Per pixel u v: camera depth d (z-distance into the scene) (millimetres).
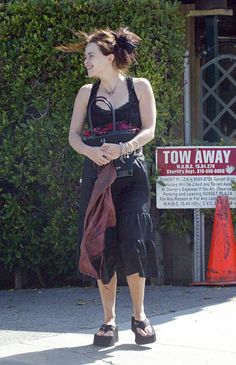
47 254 18500
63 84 17781
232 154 17984
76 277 18969
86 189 12609
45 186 18266
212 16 21000
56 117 17828
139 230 12344
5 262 18609
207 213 18203
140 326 13078
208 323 14711
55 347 13297
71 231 17922
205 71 19797
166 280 18812
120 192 12562
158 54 18031
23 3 17984
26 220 18281
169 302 16516
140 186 12578
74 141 12648
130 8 17609
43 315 15922
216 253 17922
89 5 17609
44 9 17844
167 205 18109
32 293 18328
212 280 17938
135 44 12922
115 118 12633
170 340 13547
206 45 21094
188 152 18000
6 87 18141
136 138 12445
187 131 18609
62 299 17469
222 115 19906
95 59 12633
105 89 12836
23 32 18000
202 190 18031
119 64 12773
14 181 18094
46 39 17859
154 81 17641
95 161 12266
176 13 18312
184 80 18672
